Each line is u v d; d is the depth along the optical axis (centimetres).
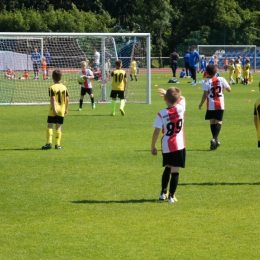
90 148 2164
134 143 2286
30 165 1839
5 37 4162
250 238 1123
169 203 1377
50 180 1627
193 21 11394
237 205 1358
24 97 4603
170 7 11319
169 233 1154
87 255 1034
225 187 1538
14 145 2245
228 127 2745
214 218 1253
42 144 2270
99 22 10638
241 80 6575
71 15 10388
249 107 3741
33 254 1041
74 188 1532
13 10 11369
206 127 2748
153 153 1356
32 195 1459
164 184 1400
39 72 5778
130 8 12062
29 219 1252
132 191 1497
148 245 1085
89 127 2766
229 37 10406
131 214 1286
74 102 4116
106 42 4728
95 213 1295
